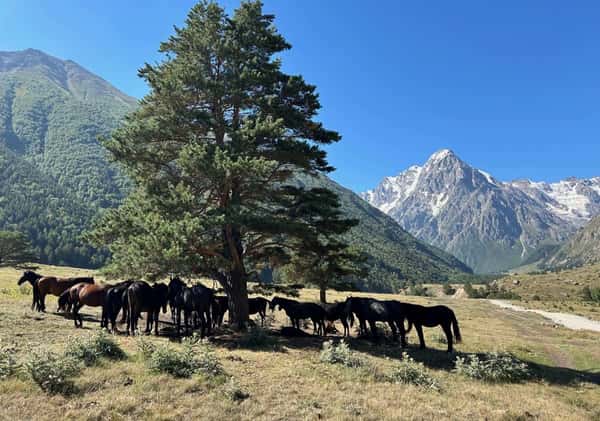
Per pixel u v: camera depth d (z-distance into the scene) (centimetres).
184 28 2083
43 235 14638
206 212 1731
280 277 3023
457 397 1102
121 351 1199
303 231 1834
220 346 1555
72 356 1048
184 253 1597
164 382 979
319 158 2020
